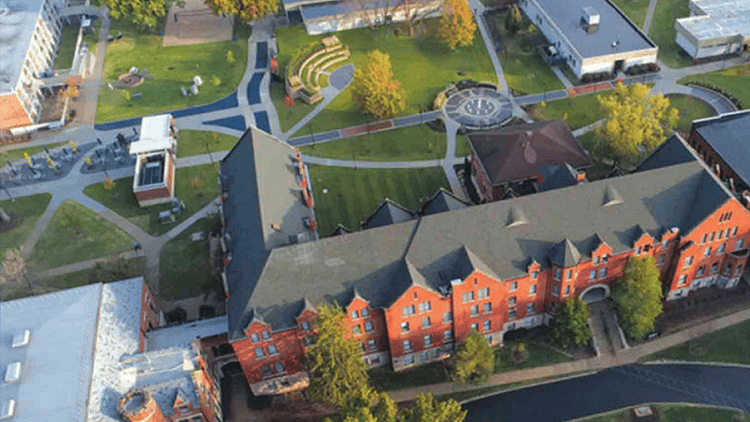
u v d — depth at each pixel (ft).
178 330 304.91
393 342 291.38
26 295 357.20
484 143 375.45
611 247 288.92
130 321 294.66
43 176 440.86
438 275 280.51
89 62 547.08
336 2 553.64
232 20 586.04
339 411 273.54
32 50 509.35
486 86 477.77
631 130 360.69
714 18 493.77
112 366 273.33
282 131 458.09
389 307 274.57
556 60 488.85
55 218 407.03
